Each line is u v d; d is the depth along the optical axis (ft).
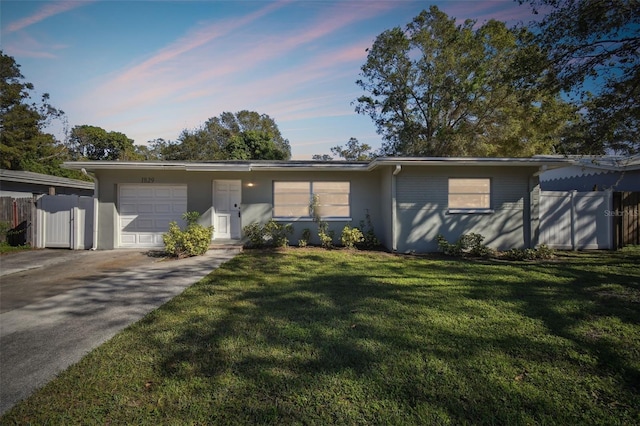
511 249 31.55
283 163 36.06
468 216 33.91
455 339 11.83
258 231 35.24
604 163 39.75
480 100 74.90
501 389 8.76
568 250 33.88
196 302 16.56
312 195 37.37
